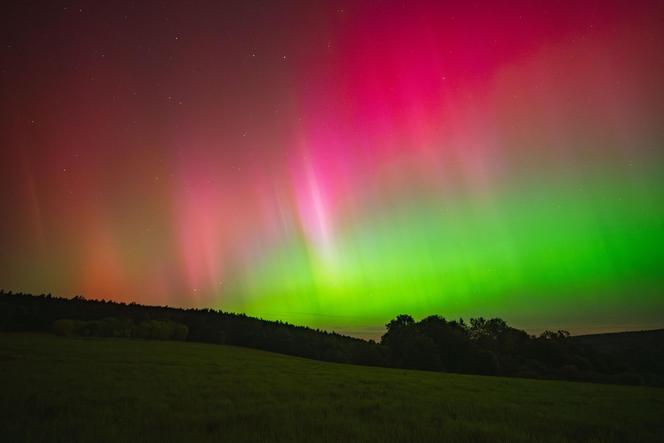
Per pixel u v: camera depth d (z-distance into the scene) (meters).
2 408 12.03
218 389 19.28
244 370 32.75
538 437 10.87
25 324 81.31
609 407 18.88
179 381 21.98
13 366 25.83
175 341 83.75
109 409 12.49
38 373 22.50
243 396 17.45
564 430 12.22
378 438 9.91
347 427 11.05
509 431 11.31
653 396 26.39
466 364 64.75
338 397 18.17
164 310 119.44
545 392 26.08
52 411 11.98
